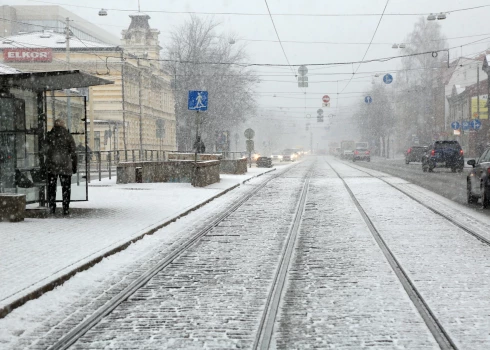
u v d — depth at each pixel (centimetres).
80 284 734
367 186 2402
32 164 1436
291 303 648
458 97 7981
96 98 5388
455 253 926
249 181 2839
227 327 565
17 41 5509
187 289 716
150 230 1143
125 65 5422
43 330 559
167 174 2867
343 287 716
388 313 604
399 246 993
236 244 1038
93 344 521
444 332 538
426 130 7975
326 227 1235
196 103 2244
